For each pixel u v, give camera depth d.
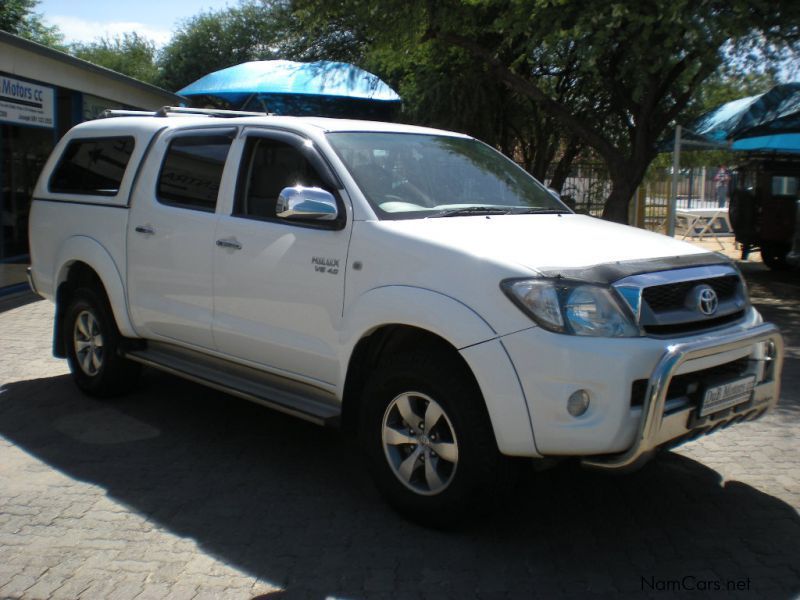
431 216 4.25
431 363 3.73
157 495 4.33
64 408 5.86
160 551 3.69
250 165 4.82
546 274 3.48
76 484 4.46
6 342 7.98
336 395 4.22
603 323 3.40
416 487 3.90
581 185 19.34
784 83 13.20
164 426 5.48
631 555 3.70
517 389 3.41
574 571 3.54
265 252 4.50
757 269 15.84
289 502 4.25
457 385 3.63
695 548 3.77
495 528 3.95
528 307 3.42
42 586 3.38
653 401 3.31
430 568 3.54
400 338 4.07
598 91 16.95
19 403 5.97
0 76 10.12
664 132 16.81
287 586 3.39
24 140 11.47
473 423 3.59
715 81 13.26
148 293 5.32
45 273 6.25
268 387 4.72
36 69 10.81
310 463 4.84
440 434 3.79
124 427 5.45
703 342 3.48
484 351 3.47
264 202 4.66
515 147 20.64
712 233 21.05
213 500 4.27
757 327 3.89
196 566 3.55
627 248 3.95
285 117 4.90
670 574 3.52
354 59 22.95
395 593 3.34
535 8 11.05
